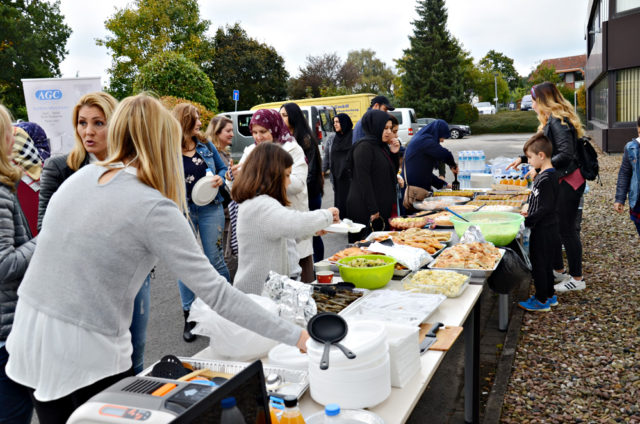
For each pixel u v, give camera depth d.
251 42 34.38
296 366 1.65
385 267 2.41
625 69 13.43
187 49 31.98
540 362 3.30
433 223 3.85
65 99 5.95
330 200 9.63
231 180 3.72
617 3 13.20
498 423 2.66
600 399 2.83
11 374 1.44
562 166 4.12
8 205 1.64
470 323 2.55
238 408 1.09
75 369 1.36
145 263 1.42
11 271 1.56
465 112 37.69
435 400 3.03
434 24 40.28
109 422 1.05
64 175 2.32
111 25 31.02
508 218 3.56
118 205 1.35
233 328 1.74
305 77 46.91
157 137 1.43
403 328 1.65
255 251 2.38
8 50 30.77
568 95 39.19
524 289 4.79
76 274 1.35
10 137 1.68
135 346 2.11
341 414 1.34
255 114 3.32
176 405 1.08
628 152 4.43
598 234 6.32
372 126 4.12
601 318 3.87
